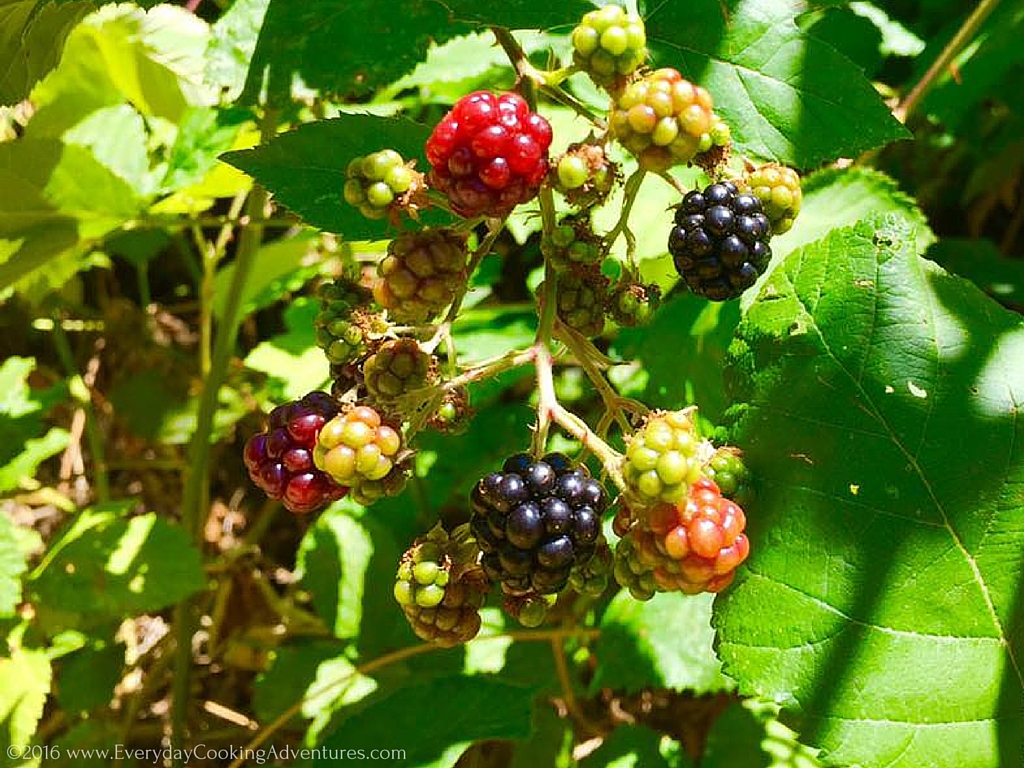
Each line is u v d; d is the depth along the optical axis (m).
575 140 0.30
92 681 0.36
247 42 0.25
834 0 0.22
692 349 0.30
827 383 0.22
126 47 0.32
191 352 0.49
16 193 0.30
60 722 0.38
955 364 0.22
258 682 0.33
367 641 0.33
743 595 0.22
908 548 0.22
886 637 0.22
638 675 0.30
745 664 0.22
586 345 0.21
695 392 0.30
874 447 0.22
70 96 0.33
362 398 0.21
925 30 0.37
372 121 0.23
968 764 0.22
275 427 0.21
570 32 0.22
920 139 0.44
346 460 0.19
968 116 0.42
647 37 0.22
